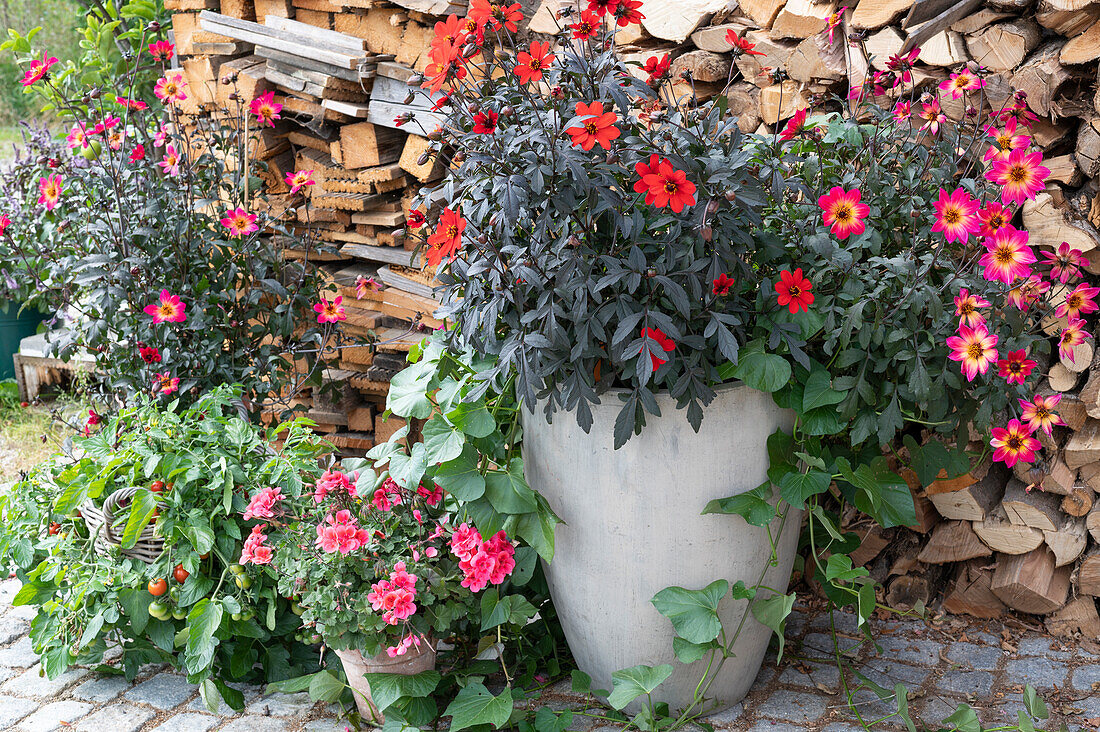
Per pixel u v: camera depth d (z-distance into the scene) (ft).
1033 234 7.48
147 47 10.57
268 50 10.22
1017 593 7.90
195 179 10.10
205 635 6.99
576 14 7.48
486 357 6.79
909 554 8.47
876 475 6.88
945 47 7.52
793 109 8.34
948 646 7.92
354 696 7.22
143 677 7.85
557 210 5.95
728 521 6.44
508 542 6.91
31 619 8.71
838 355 6.30
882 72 7.09
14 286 12.56
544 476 6.77
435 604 7.00
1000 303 6.32
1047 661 7.61
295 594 6.79
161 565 7.29
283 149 10.73
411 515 7.18
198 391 9.71
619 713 7.06
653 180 5.46
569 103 6.07
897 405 6.17
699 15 8.55
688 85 8.75
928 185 6.80
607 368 6.12
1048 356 7.77
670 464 6.21
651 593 6.57
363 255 10.35
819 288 6.36
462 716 6.49
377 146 9.89
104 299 9.32
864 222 6.35
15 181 13.61
